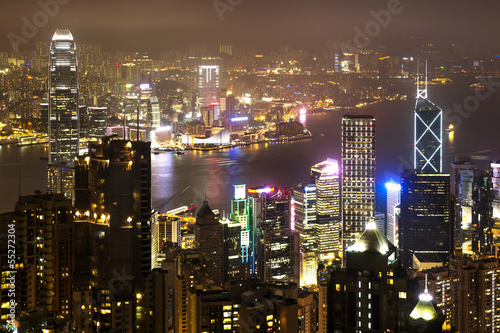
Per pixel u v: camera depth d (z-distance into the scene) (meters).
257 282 154.88
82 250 175.00
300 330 148.12
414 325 113.75
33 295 171.62
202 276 174.88
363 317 121.06
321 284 151.88
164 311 169.38
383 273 120.50
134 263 171.62
